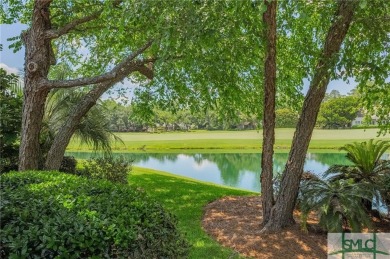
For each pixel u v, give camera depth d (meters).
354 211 3.60
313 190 3.90
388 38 3.95
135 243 1.71
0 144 5.46
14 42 5.54
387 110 5.14
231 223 4.29
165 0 3.34
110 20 5.19
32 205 1.87
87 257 1.55
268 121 3.95
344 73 3.37
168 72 5.77
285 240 3.63
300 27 4.45
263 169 4.04
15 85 5.90
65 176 3.20
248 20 3.59
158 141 22.75
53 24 5.66
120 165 6.49
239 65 5.32
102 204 2.13
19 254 1.42
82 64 7.01
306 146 3.85
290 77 5.27
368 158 4.60
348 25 3.49
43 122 6.08
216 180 11.24
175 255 2.01
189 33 3.41
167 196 5.93
